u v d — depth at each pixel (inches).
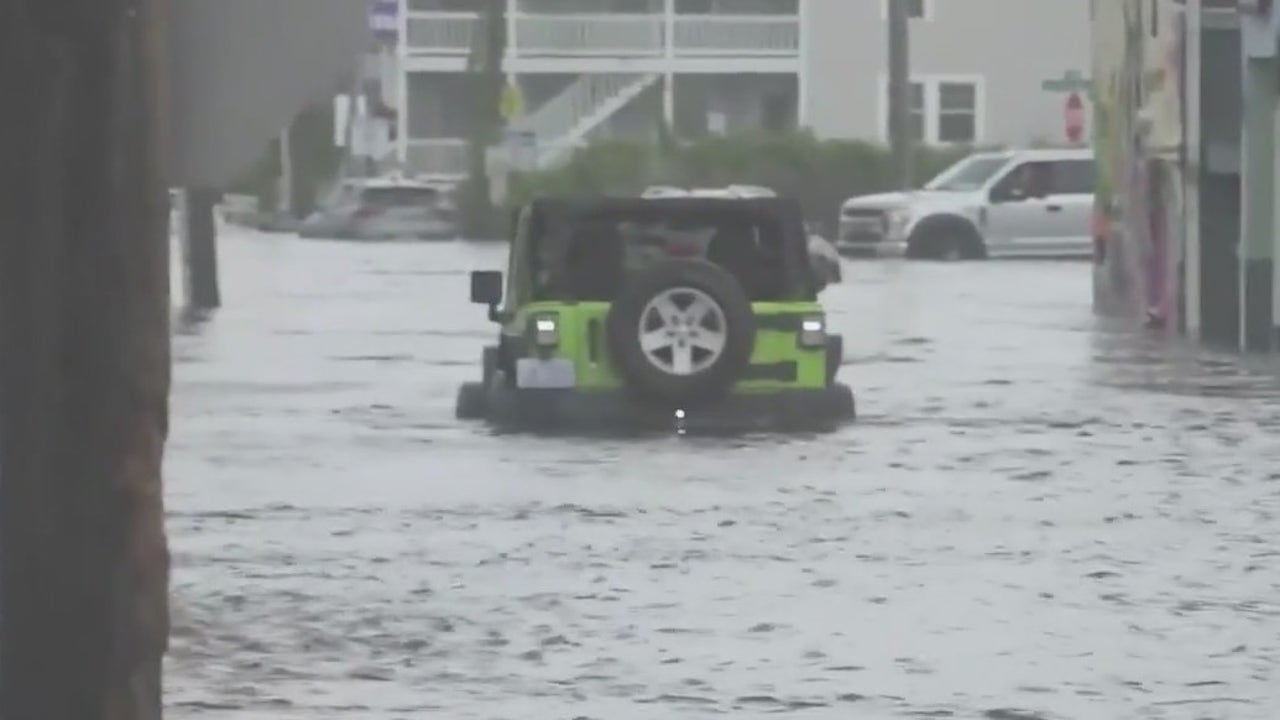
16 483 971.3
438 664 1711.4
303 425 3184.1
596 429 3083.2
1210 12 4547.2
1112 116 5388.8
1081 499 2507.4
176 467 2773.1
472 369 4018.2
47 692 986.7
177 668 1691.7
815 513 2402.8
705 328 3075.8
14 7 933.2
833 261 6476.4
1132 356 4293.8
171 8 924.0
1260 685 1638.8
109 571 979.9
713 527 2317.9
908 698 1595.7
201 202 5595.5
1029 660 1718.8
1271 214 4365.2
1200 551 2186.3
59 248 947.3
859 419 3228.3
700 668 1692.9
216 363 4151.1
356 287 6378.0
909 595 1967.3
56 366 958.4
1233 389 3678.6
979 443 2977.4
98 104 935.7
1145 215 5049.2
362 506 2456.9
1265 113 4338.1
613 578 2044.8
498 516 2386.8
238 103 919.7
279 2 909.8
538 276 3125.0
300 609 1913.1
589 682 1648.6
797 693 1610.5
